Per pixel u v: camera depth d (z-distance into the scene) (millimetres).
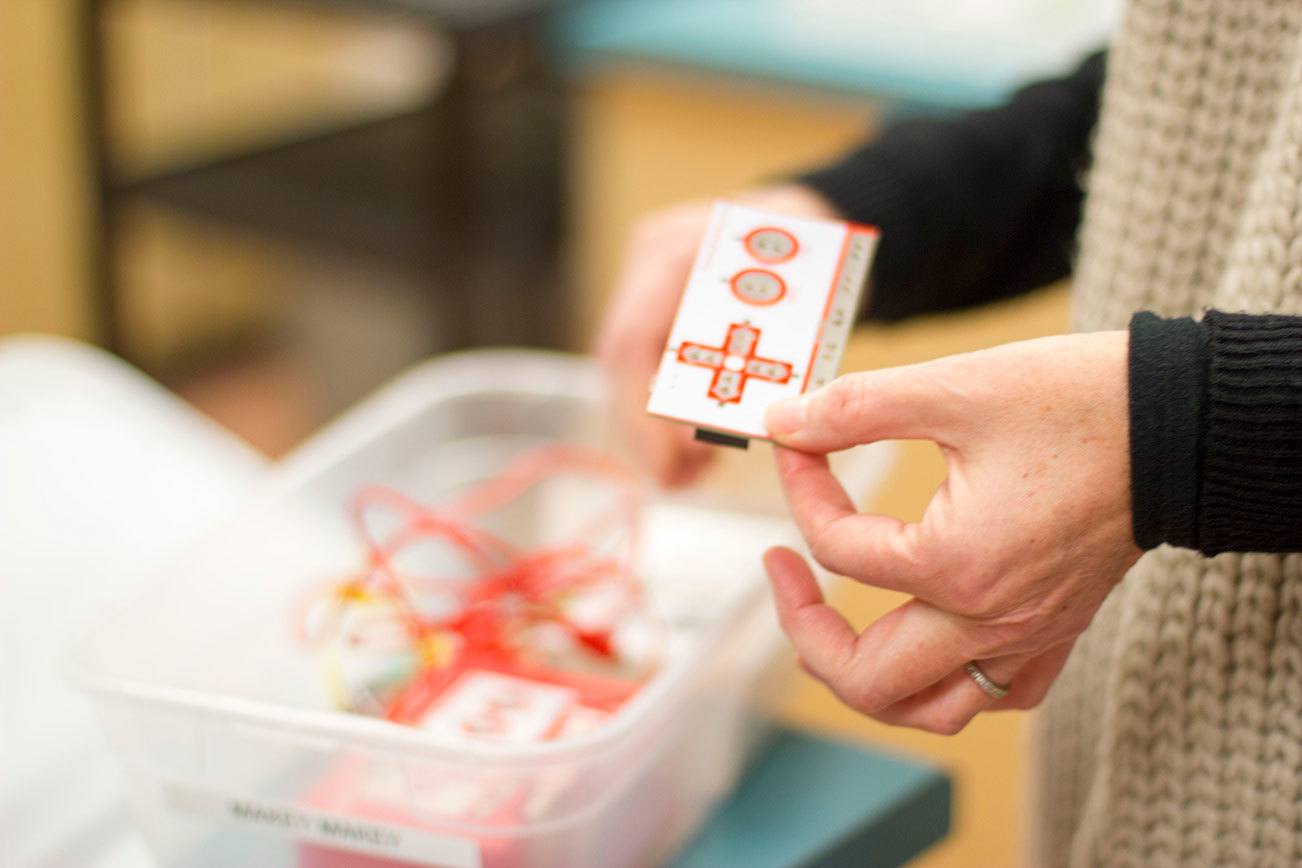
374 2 1647
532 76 1703
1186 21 821
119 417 1181
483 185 1726
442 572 994
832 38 1985
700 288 796
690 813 870
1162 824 824
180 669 887
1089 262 876
